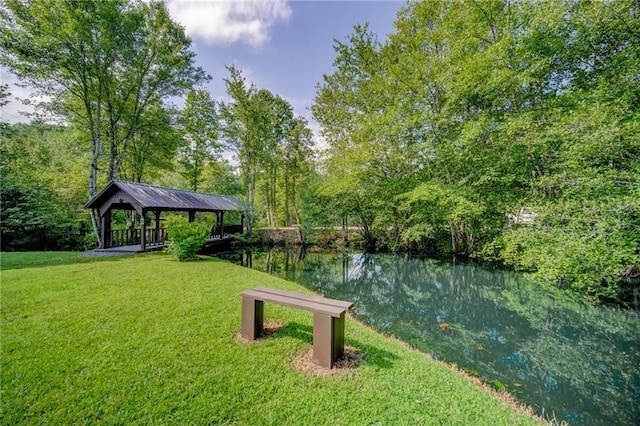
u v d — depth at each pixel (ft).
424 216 38.34
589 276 16.10
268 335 11.69
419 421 7.03
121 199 35.37
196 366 9.05
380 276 34.94
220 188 72.54
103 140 48.44
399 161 40.50
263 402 7.46
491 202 31.01
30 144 62.44
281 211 89.56
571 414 10.11
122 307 14.20
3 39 31.76
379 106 46.39
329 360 9.23
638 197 14.17
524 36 25.08
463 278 32.65
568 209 17.71
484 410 7.79
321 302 10.24
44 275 20.70
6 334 10.84
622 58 19.66
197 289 18.08
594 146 16.84
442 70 34.42
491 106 31.68
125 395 7.48
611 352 15.43
